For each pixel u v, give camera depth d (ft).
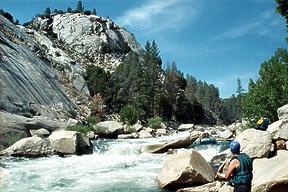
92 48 333.62
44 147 67.87
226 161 39.73
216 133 116.37
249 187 26.55
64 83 192.54
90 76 213.25
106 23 377.50
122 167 56.08
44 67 168.04
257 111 90.79
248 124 92.58
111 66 319.88
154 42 271.28
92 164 58.85
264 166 37.93
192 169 41.24
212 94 390.21
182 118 261.44
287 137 48.06
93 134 105.29
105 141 99.09
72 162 60.90
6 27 192.75
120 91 211.41
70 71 211.20
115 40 364.38
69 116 133.69
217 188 37.58
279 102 88.07
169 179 41.83
